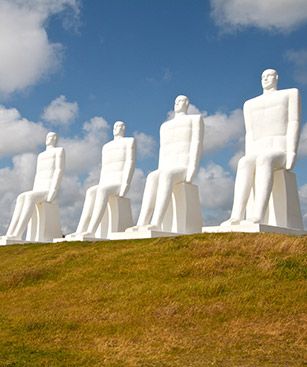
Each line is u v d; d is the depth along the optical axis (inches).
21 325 458.3
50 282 590.2
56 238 993.5
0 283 600.1
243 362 360.8
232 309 452.1
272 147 739.4
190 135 838.5
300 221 745.0
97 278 573.3
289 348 382.9
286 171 737.6
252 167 717.9
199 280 523.5
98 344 410.0
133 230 775.1
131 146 937.5
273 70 764.0
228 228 677.3
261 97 764.6
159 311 461.7
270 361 361.7
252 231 658.2
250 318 437.1
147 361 369.7
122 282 547.2
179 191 831.7
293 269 523.2
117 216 928.9
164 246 640.4
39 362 374.6
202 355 376.2
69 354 390.9
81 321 461.7
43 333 439.8
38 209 1052.5
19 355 390.0
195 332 419.8
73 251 705.6
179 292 498.9
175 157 841.5
